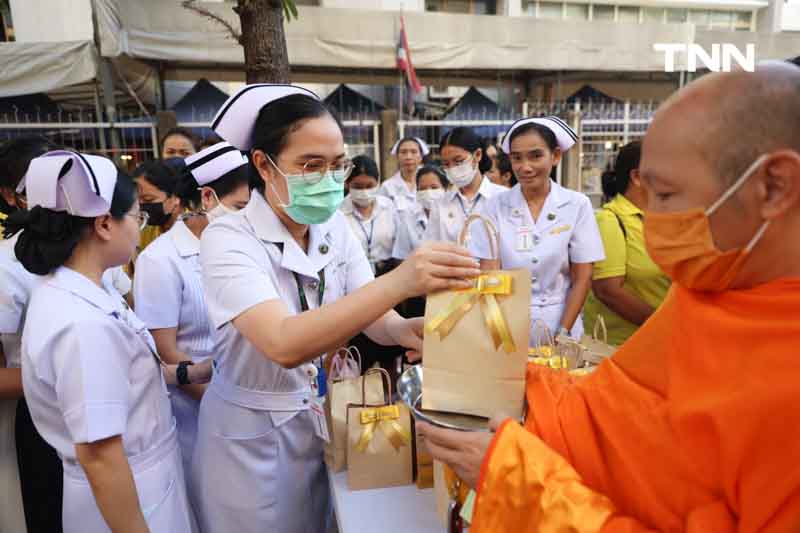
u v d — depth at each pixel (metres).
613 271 2.25
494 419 0.87
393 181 5.04
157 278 1.90
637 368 0.81
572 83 10.89
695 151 0.62
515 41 8.49
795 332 0.58
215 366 1.55
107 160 1.33
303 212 1.30
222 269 1.23
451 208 3.29
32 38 9.70
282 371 1.47
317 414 1.48
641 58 8.88
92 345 1.16
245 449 1.49
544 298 2.40
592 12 12.82
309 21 7.74
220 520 1.56
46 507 1.85
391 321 1.45
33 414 1.31
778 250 0.62
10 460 1.75
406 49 7.89
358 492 1.40
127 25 6.72
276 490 1.53
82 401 1.13
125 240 1.34
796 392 0.56
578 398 0.86
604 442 0.79
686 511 0.68
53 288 1.23
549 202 2.39
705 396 0.64
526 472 0.78
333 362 1.70
